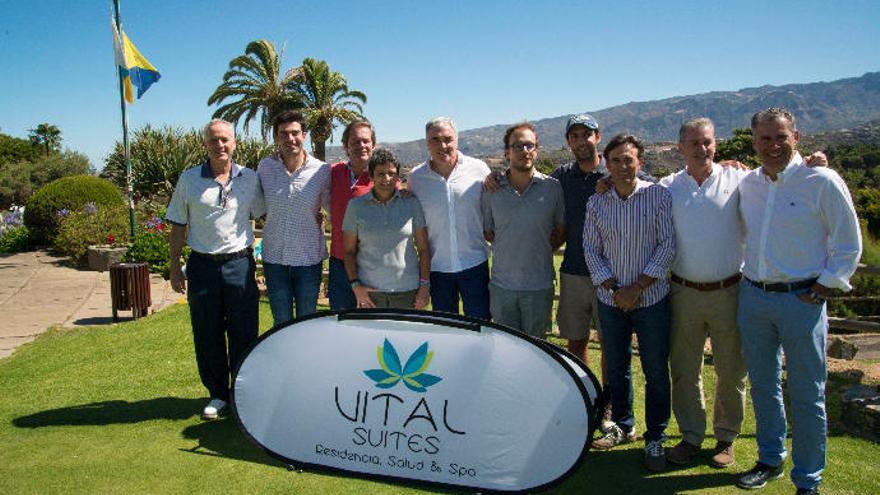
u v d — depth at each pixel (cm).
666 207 336
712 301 337
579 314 405
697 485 330
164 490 317
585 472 344
